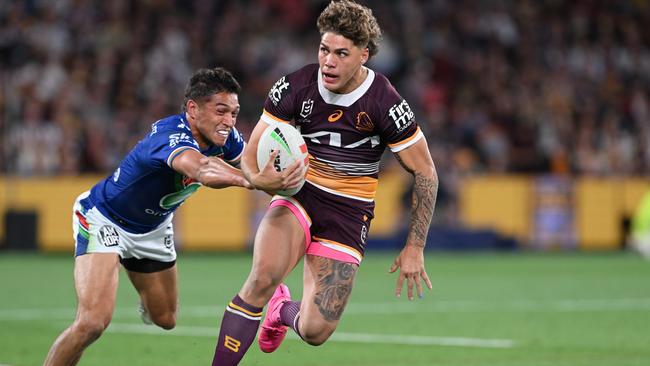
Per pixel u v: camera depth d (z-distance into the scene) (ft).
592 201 253.03
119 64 249.14
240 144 76.33
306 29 283.18
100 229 72.90
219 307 131.03
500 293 151.84
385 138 72.84
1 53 246.27
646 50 310.86
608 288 160.04
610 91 292.61
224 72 71.20
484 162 257.96
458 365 87.61
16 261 197.36
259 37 271.28
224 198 227.81
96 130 229.04
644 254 230.89
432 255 231.09
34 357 90.99
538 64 293.02
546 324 116.16
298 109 72.64
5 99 232.12
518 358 91.15
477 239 240.73
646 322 118.11
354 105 71.87
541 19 304.91
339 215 73.05
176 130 70.54
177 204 75.15
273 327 75.77
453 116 268.62
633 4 318.86
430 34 288.30
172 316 80.53
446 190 239.71
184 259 207.82
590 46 303.07
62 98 233.96
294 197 73.31
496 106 274.36
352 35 68.95
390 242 232.12
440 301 140.77
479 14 297.94
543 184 249.34
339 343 100.48
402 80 276.41
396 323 116.67
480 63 285.64
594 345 99.40
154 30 259.80
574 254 236.84
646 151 272.72
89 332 69.00
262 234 71.51
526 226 247.70
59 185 219.00
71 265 189.88
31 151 222.48
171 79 250.37
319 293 71.97
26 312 125.49
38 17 253.85
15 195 216.95
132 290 150.00
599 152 265.75
